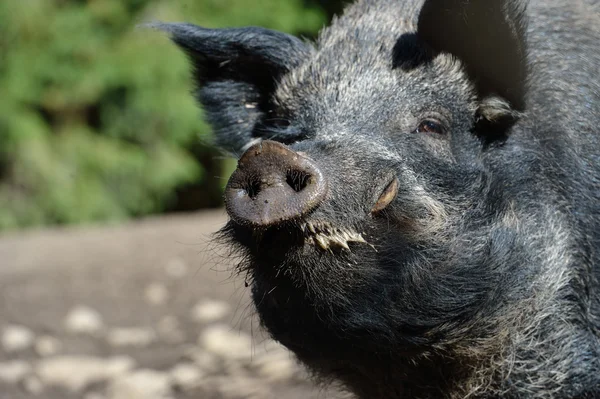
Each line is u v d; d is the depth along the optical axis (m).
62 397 12.77
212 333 14.48
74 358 13.98
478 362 7.93
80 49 27.28
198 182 29.20
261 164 6.36
